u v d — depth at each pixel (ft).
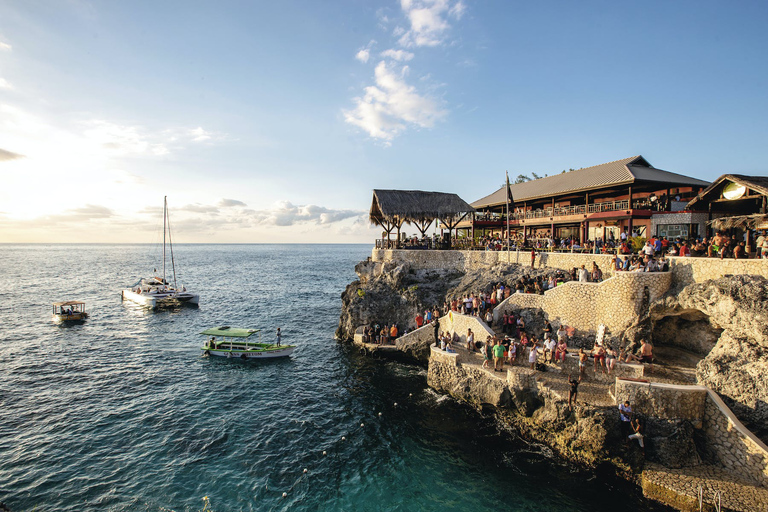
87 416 76.95
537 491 56.85
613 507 53.36
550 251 115.03
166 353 116.37
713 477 53.62
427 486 58.08
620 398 61.82
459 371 83.41
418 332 107.04
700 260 71.77
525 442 69.36
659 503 53.06
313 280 311.06
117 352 116.78
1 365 103.91
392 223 150.61
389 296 125.80
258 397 86.99
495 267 117.80
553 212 136.46
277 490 56.39
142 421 75.31
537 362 76.59
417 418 78.02
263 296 224.74
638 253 88.43
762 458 51.44
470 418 77.61
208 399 85.51
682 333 77.10
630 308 76.64
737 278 62.28
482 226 156.87
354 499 55.01
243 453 65.26
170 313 173.68
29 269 394.11
